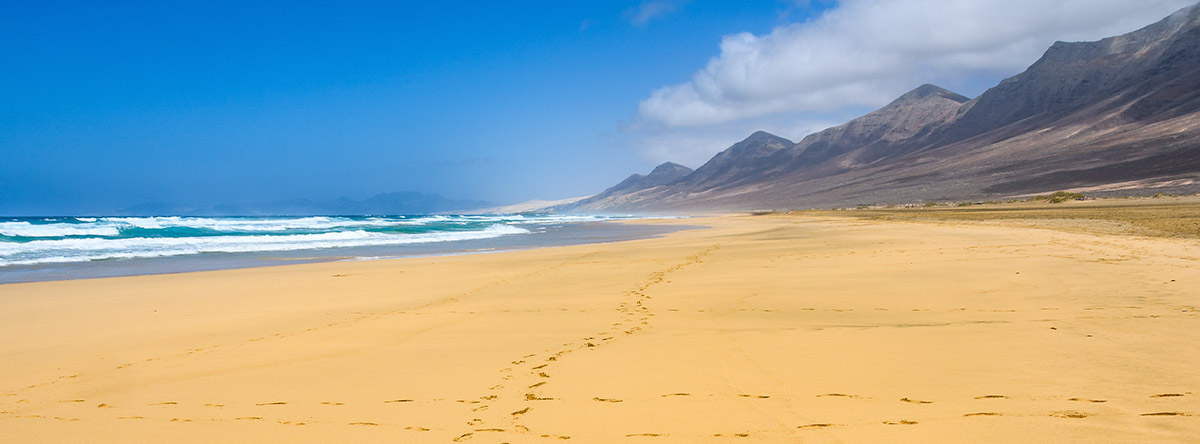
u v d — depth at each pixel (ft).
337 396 15.76
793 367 16.94
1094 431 11.32
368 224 191.11
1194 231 60.13
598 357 19.20
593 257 61.98
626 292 35.42
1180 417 11.84
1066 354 17.12
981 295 29.78
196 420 14.21
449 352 20.80
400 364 19.16
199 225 159.33
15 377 18.90
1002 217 127.24
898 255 52.01
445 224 198.39
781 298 31.07
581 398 14.87
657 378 16.38
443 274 48.88
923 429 11.82
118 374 18.98
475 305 32.40
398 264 58.49
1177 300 25.48
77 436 13.42
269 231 134.00
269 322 28.32
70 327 27.53
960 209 230.48
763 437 11.78
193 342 23.86
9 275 51.65
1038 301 27.32
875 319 24.77
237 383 17.39
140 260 66.03
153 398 16.20
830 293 32.14
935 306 27.37
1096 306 25.20
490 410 14.21
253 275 49.93
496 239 109.91
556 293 36.17
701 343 20.75
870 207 373.20
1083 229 74.28
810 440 11.50
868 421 12.41
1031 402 13.14
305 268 55.57
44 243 83.92
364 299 36.04
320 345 22.68
